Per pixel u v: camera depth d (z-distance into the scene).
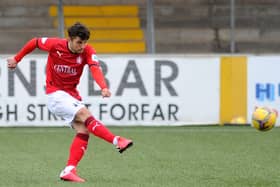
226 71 37.88
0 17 56.38
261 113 25.00
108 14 56.66
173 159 26.69
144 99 37.59
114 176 22.55
